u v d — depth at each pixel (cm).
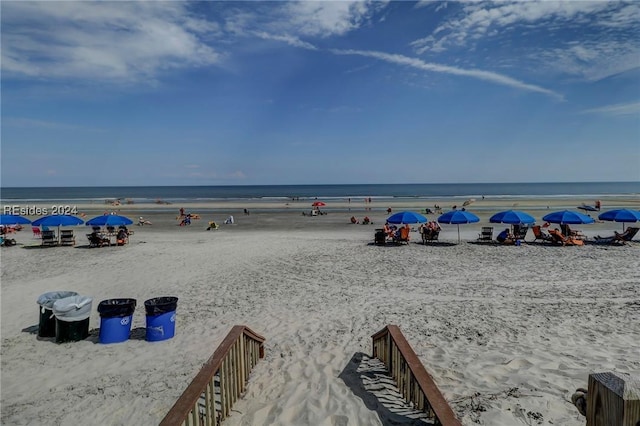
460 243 2056
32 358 702
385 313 905
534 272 1341
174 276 1351
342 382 547
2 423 491
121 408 514
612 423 156
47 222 1878
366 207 5166
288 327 824
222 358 438
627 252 1741
